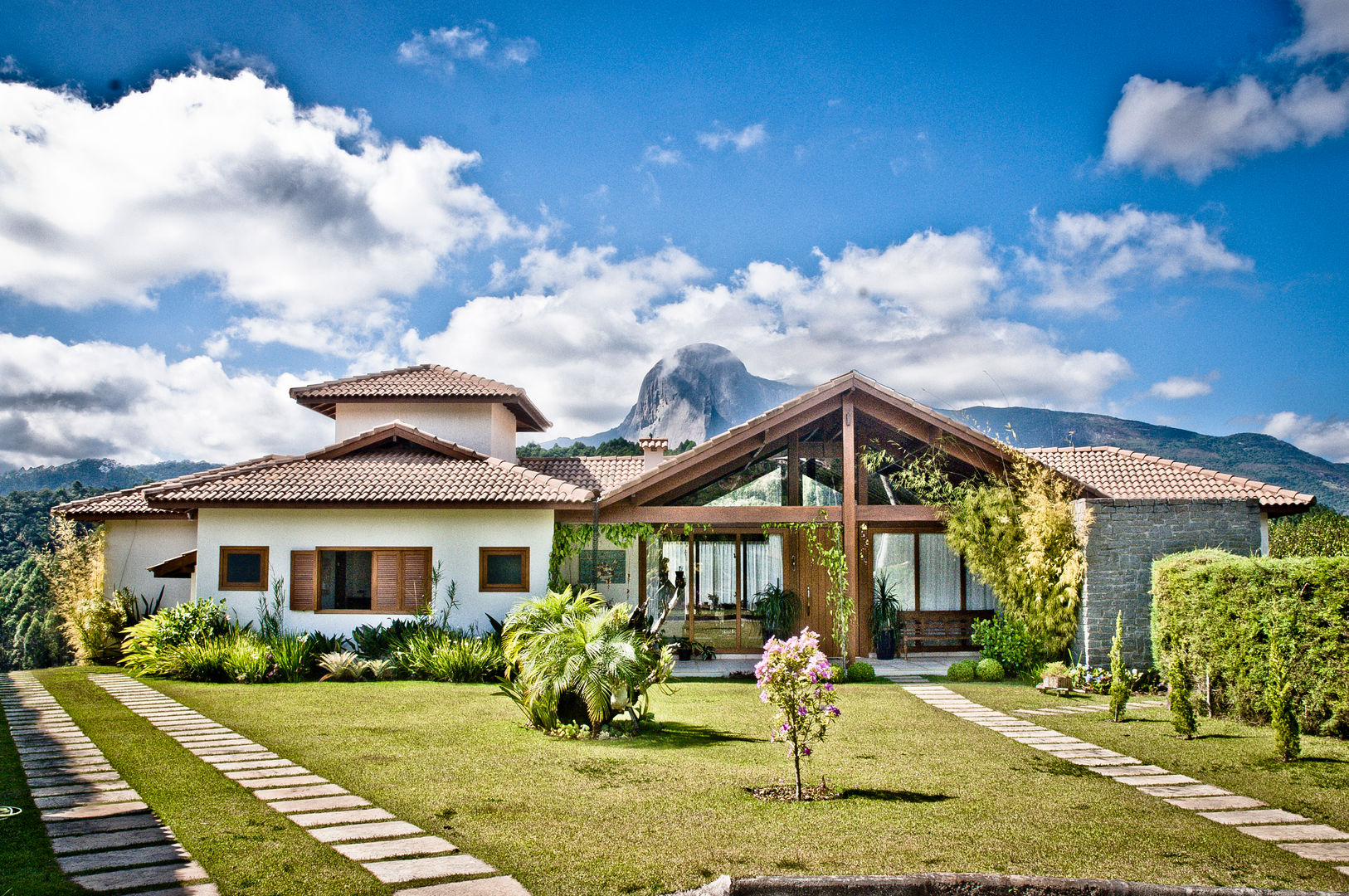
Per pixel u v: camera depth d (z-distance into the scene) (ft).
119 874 18.79
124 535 76.74
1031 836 22.36
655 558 70.44
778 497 65.67
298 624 61.52
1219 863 20.47
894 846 21.29
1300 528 91.15
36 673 59.36
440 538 61.98
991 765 31.45
